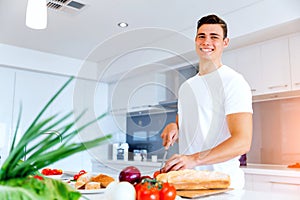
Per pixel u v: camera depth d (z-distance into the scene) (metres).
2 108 3.37
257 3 2.34
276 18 2.21
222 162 1.20
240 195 1.02
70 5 2.42
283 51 2.41
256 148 2.86
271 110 2.78
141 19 2.68
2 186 0.41
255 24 2.33
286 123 2.65
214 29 1.21
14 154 0.44
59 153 0.45
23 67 3.43
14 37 3.12
